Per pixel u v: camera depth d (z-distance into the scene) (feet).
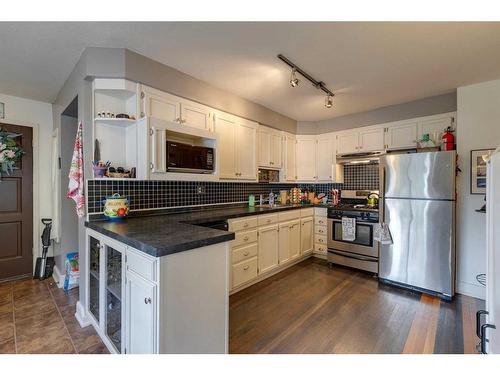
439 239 8.21
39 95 9.62
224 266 4.83
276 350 5.49
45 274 9.93
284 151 12.63
